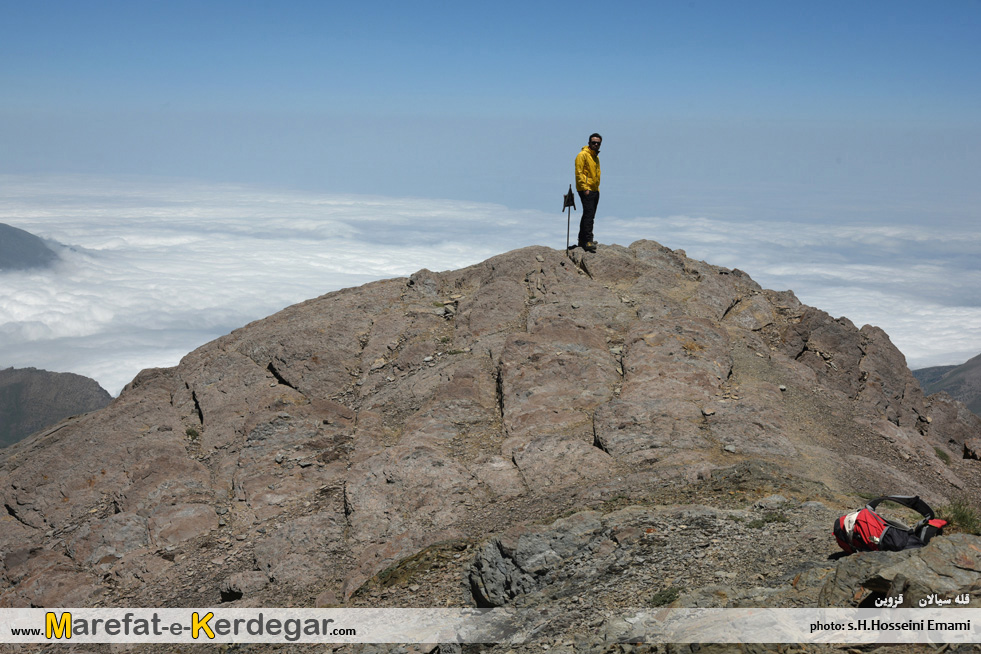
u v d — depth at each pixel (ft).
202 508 45.68
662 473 39.65
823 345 63.05
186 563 41.91
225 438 53.72
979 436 66.08
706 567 25.27
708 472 38.55
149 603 38.70
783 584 22.40
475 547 34.99
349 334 64.39
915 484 42.32
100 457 51.70
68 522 48.01
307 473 48.11
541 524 34.37
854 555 20.59
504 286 66.08
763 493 35.14
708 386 50.47
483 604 29.60
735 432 44.55
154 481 48.34
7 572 44.21
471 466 44.52
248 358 63.16
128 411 58.75
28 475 51.29
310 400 58.03
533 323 59.62
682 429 44.96
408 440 48.83
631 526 29.94
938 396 67.31
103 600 40.22
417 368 59.21
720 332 57.41
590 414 49.52
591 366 53.16
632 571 26.55
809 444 45.68
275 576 37.76
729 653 18.30
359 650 28.45
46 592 40.65
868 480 41.22
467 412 52.08
